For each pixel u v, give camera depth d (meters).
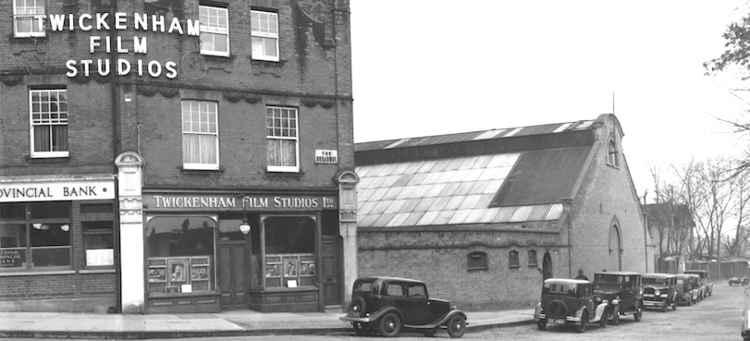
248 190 28.89
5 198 25.98
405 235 34.09
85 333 21.42
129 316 25.42
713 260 92.81
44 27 26.62
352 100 31.55
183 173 27.69
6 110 26.28
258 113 29.44
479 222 47.72
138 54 27.06
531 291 40.22
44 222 26.38
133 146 26.73
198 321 24.70
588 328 31.88
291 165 30.28
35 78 26.38
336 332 24.88
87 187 26.41
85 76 26.61
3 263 26.05
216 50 28.88
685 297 47.62
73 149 26.48
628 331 30.70
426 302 25.47
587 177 48.53
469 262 36.56
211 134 28.56
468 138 57.59
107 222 26.66
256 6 29.67
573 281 30.30
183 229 27.69
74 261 26.25
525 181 49.84
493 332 29.17
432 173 55.34
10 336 21.16
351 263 30.88
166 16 27.69
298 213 30.06
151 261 27.05
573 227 45.78
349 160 31.33
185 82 27.91
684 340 26.20
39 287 25.98
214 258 28.17
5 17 26.42
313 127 30.67
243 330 23.47
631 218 55.75
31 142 26.42
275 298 29.22
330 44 31.12
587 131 51.12
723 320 36.22
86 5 26.77
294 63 30.30
